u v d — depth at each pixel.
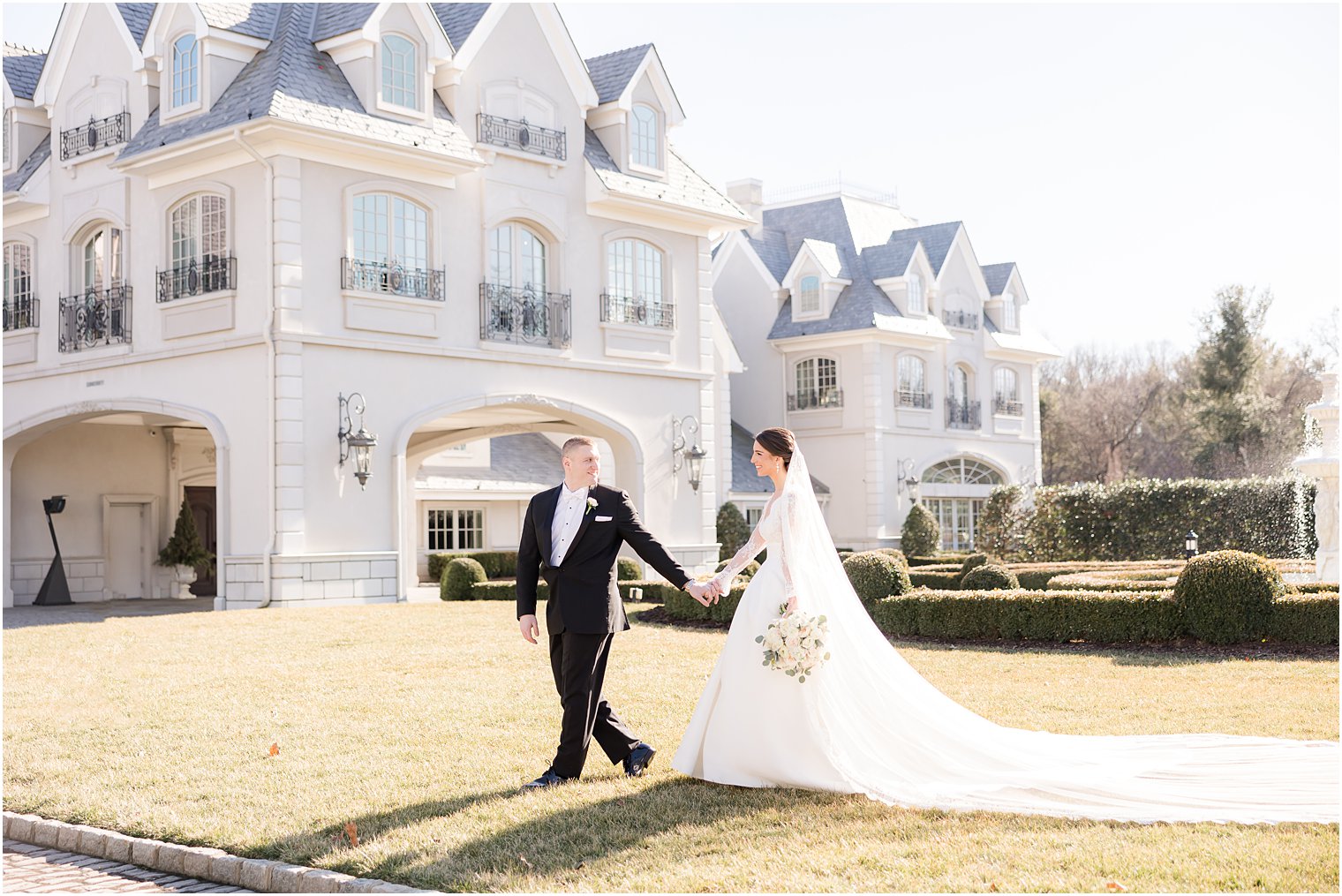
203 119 18.62
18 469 21.88
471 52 20.17
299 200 18.03
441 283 19.66
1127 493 25.31
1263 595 11.15
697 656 11.18
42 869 5.65
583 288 21.80
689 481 23.45
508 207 20.64
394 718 8.27
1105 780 5.72
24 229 22.11
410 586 26.34
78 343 20.88
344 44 18.98
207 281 18.83
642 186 22.56
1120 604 11.75
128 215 20.20
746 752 6.03
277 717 8.42
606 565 6.34
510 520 30.52
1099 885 4.32
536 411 21.64
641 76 22.84
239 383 18.33
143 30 20.72
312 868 5.09
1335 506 14.46
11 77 22.81
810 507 6.23
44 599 21.38
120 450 23.31
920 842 4.94
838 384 33.66
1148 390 56.19
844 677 6.07
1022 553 27.31
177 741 7.76
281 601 17.53
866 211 37.62
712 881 4.57
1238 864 4.52
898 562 13.64
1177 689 8.82
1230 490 24.17
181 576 23.39
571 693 6.31
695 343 23.81
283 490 17.66
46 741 7.90
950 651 11.67
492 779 6.41
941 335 34.59
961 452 35.53
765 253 35.88
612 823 5.44
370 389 18.77
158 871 5.57
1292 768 5.98
